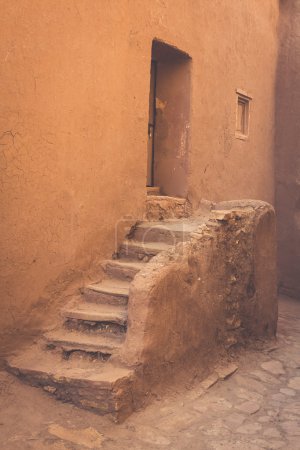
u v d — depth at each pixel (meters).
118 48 6.29
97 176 6.03
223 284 6.36
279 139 11.20
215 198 8.67
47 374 4.73
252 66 9.95
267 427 4.78
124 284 5.86
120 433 4.36
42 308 5.34
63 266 5.57
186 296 5.54
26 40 5.03
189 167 7.88
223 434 4.56
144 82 6.79
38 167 5.23
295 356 7.01
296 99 11.02
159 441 4.31
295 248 11.08
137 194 6.72
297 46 11.02
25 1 4.99
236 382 5.88
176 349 5.34
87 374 4.66
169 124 8.01
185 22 7.66
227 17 8.86
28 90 5.07
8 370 4.94
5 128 4.85
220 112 8.77
